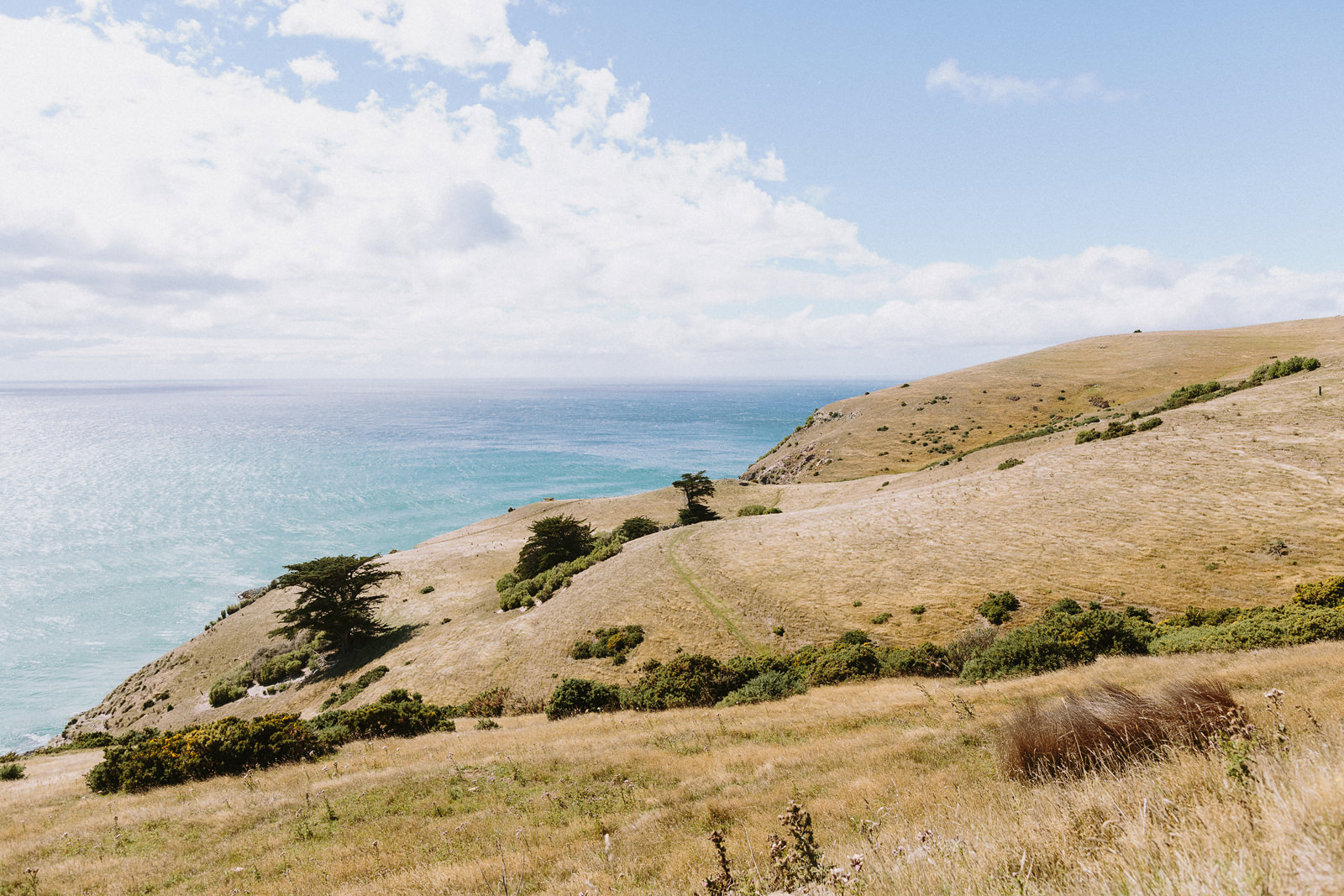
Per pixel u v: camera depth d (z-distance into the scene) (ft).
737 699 76.59
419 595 261.85
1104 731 20.61
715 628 135.74
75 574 473.67
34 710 266.57
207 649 259.39
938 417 482.28
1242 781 11.23
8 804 56.44
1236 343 510.58
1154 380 460.14
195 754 57.77
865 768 37.22
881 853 15.38
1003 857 12.64
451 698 139.03
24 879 34.55
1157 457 162.81
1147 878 9.22
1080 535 134.51
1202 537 121.08
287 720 64.39
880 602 129.80
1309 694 34.71
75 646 343.46
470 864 28.73
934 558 142.00
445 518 647.97
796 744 47.39
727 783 38.78
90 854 38.52
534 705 115.85
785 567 156.97
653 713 74.28
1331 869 7.27
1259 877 7.79
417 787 44.55
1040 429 337.93
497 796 41.09
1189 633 75.87
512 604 203.31
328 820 39.68
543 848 30.14
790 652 120.37
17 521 639.35
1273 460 142.20
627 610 153.79
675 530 222.69
